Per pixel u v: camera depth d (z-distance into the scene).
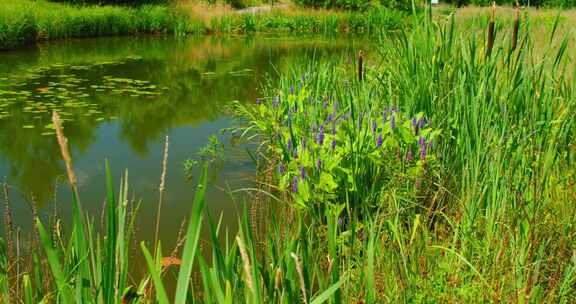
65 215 4.36
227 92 9.64
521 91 3.60
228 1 26.70
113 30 19.00
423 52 4.37
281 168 4.23
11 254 2.45
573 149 3.44
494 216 2.82
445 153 3.91
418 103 4.20
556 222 2.79
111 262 1.52
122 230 1.69
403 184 3.67
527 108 3.47
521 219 2.59
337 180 3.76
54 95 8.74
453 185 3.55
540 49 5.23
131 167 5.58
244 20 22.56
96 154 6.00
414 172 3.58
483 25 4.22
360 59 4.06
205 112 8.14
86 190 4.95
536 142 3.32
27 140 6.41
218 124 7.45
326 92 5.82
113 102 8.54
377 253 2.71
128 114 7.85
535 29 8.49
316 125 4.83
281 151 4.55
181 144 6.45
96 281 1.70
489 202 2.96
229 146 6.33
